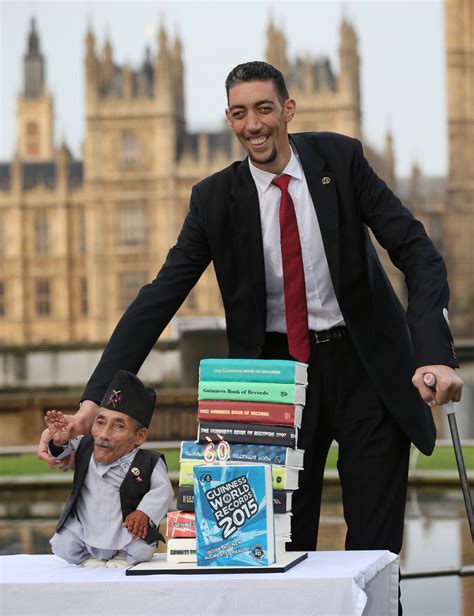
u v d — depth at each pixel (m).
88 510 3.30
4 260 107.38
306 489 3.87
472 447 13.05
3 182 107.69
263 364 3.21
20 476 12.24
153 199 105.19
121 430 3.31
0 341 107.00
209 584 2.86
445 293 3.59
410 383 3.80
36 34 141.62
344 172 3.73
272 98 3.56
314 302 3.78
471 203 113.00
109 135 105.94
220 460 3.16
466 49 112.38
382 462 3.79
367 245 3.83
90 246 105.56
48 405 17.58
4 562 3.39
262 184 3.72
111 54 105.94
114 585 2.89
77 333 106.88
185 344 21.36
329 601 2.83
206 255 3.85
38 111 139.62
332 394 3.82
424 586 6.11
